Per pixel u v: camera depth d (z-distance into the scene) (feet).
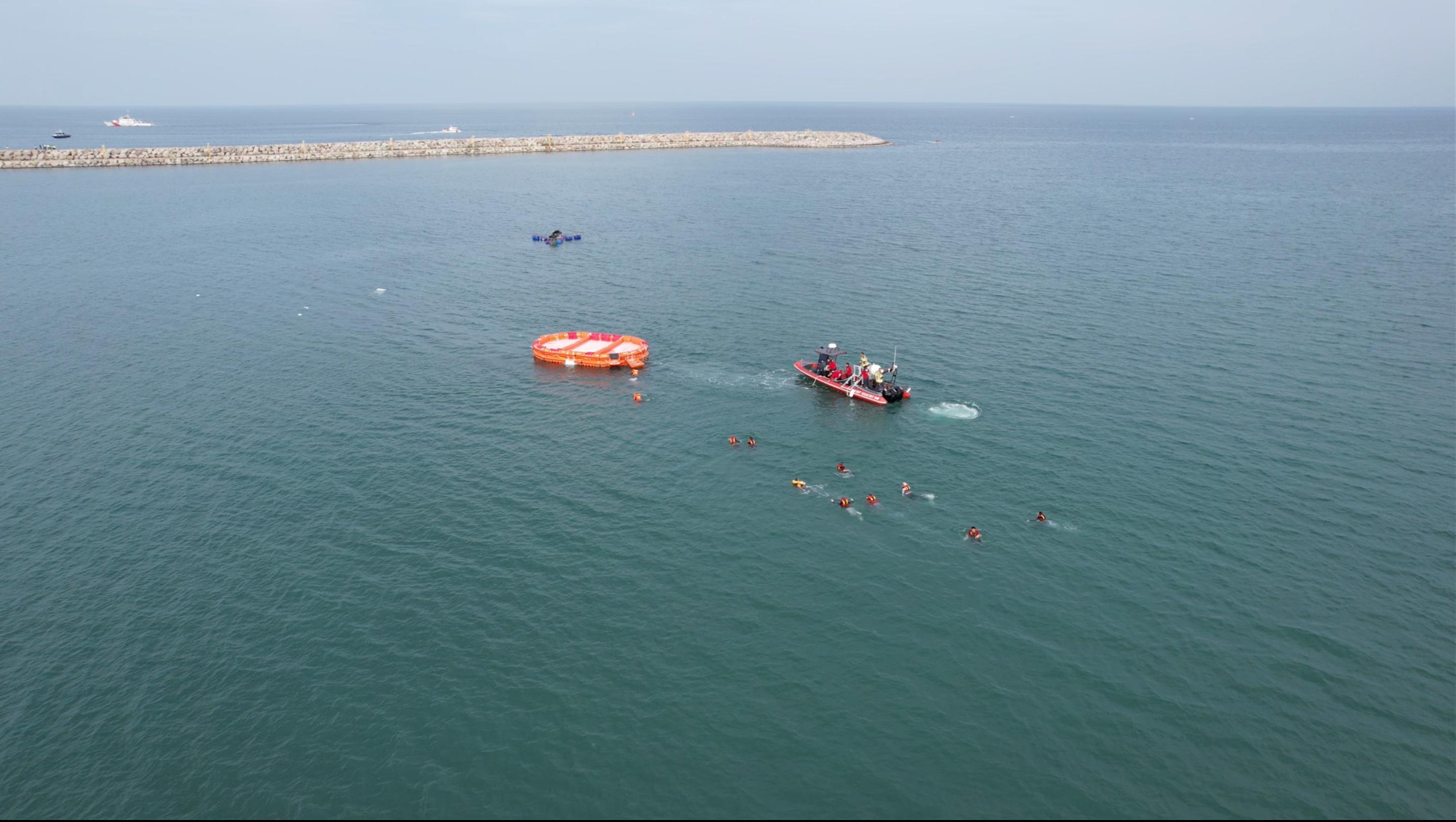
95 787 98.63
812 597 131.75
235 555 142.00
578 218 451.12
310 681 114.21
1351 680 115.03
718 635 123.24
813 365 222.48
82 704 110.42
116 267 338.95
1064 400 203.00
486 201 505.66
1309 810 96.27
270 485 164.76
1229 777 100.37
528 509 156.25
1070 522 151.64
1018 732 106.42
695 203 500.74
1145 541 145.79
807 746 104.42
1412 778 100.37
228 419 195.31
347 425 191.93
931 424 191.52
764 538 147.54
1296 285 305.94
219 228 419.13
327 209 476.95
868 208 486.38
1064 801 97.25
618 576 136.56
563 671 116.16
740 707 110.42
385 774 100.32
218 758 102.53
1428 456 175.11
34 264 341.82
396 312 279.49
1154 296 292.20
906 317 267.39
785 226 425.28
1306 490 161.89
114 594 132.16
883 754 103.30
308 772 100.63
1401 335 248.32
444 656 118.73
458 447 180.96
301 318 272.51
